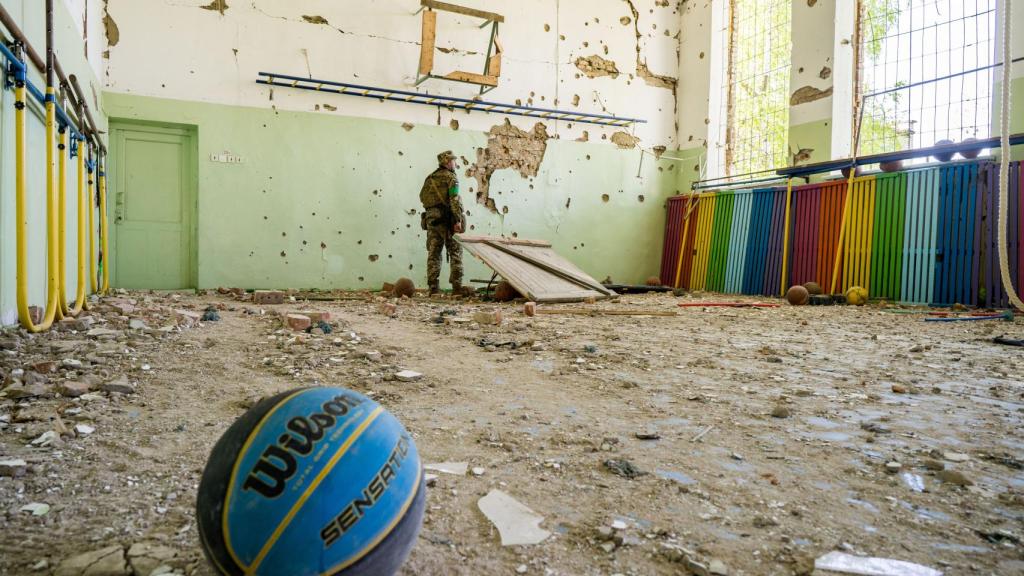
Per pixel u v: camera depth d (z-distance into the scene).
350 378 2.81
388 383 2.75
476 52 10.01
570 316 5.71
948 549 1.29
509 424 2.16
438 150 9.82
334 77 9.09
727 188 11.05
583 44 10.89
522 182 10.49
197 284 8.41
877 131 8.74
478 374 2.99
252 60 8.62
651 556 1.25
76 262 5.43
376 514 0.94
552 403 2.47
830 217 8.91
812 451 1.91
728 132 11.19
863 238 8.45
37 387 2.35
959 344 4.16
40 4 4.18
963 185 7.45
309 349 3.48
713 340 4.25
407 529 0.99
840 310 6.81
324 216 9.09
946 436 2.08
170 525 1.34
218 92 8.45
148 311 4.93
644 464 1.78
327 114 9.09
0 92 3.35
